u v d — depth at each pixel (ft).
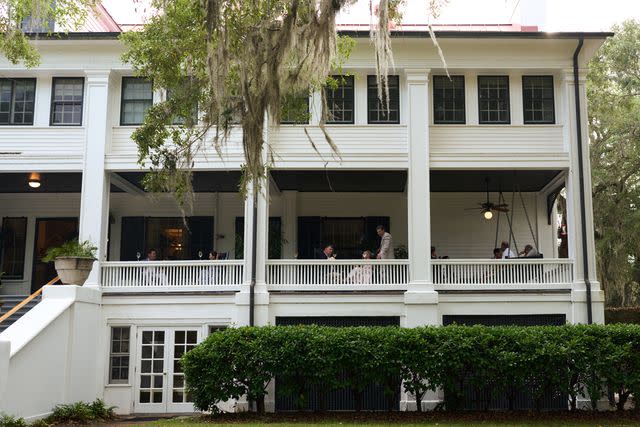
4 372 41.70
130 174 64.80
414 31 59.57
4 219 74.38
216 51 43.04
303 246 74.23
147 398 58.75
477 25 71.67
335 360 50.80
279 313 58.90
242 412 52.75
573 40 60.90
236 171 63.57
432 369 50.72
